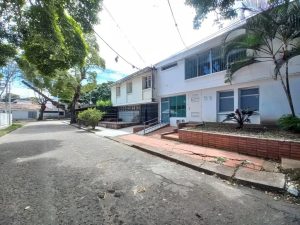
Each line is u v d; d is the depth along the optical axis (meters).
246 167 6.43
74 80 29.52
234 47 9.39
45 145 11.80
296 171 5.64
